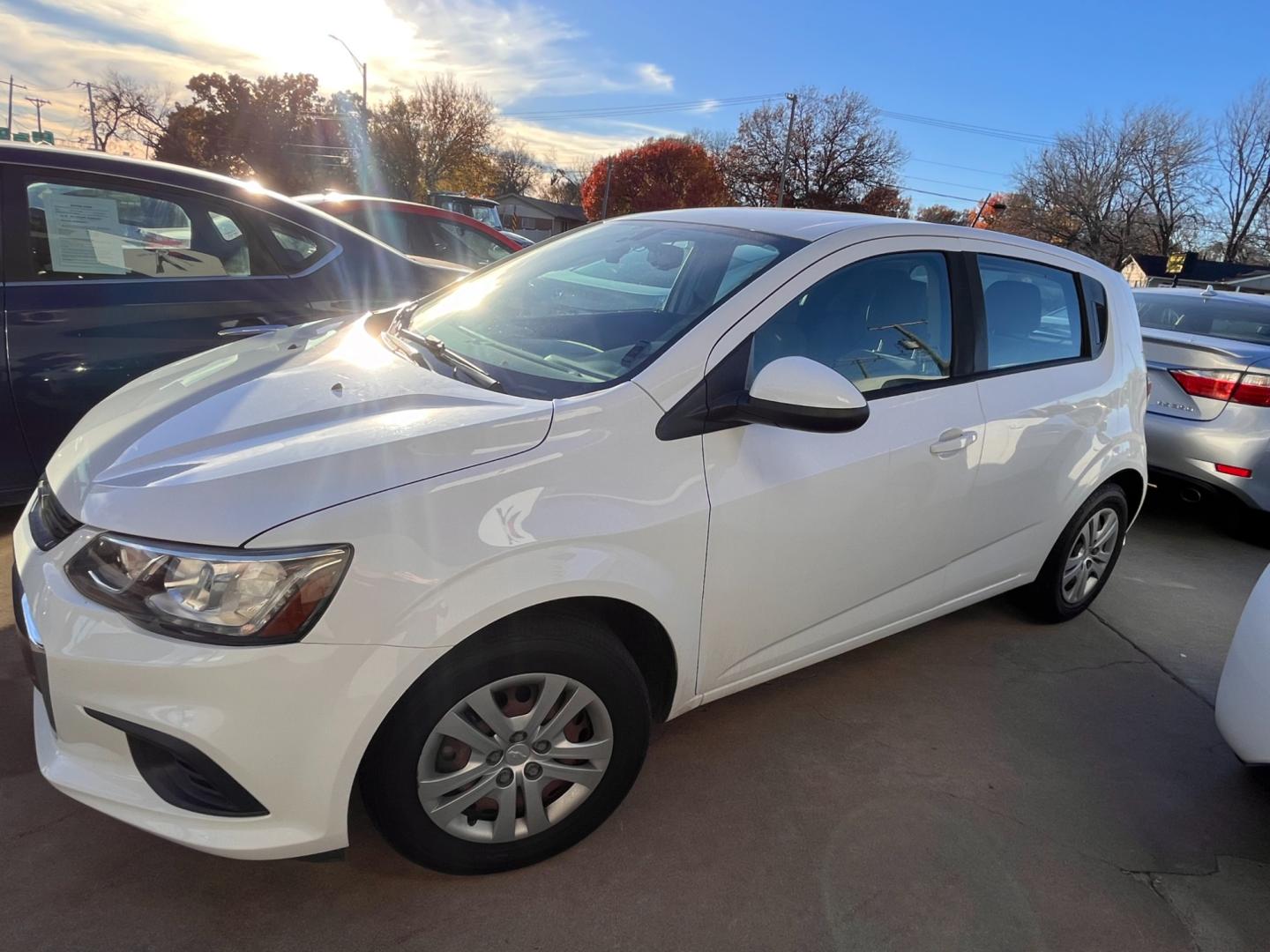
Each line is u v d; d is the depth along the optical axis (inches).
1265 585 94.3
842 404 77.0
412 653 65.7
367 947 72.0
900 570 104.8
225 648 61.8
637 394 78.6
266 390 82.8
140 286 134.9
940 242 107.9
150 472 69.2
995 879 85.0
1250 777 106.2
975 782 100.5
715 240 103.6
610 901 78.5
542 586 70.4
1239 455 181.2
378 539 64.3
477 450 70.2
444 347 94.7
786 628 94.6
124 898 74.9
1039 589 137.3
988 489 111.2
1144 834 94.1
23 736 94.2
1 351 123.1
